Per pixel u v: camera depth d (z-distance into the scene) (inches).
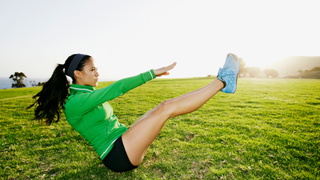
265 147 137.4
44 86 77.2
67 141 163.0
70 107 71.0
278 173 103.0
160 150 135.0
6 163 125.3
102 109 78.2
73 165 118.7
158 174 105.6
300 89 647.8
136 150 71.9
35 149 147.3
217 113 261.7
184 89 703.1
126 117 259.4
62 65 76.9
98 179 103.0
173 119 227.0
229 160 119.0
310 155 123.1
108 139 77.5
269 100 390.9
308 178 97.6
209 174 104.1
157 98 462.9
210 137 160.4
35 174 110.5
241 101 376.5
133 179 101.8
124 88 67.4
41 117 84.6
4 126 222.1
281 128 189.3
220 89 84.6
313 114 254.1
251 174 102.6
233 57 87.1
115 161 73.5
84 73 77.3
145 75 69.7
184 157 123.9
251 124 203.0
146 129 70.6
